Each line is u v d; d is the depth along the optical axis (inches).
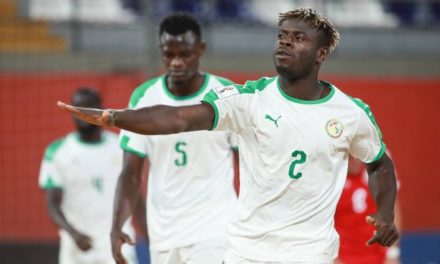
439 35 2356.1
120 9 2369.6
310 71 619.2
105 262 1214.9
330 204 623.5
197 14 2369.6
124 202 834.8
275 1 2495.1
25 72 1877.5
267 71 2081.7
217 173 856.3
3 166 1774.1
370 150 645.3
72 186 1207.6
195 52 848.9
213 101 599.2
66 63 1982.0
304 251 614.9
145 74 1622.8
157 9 2367.1
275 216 619.8
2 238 1717.5
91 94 1198.9
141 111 555.8
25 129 1803.6
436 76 2170.3
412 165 1964.8
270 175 614.2
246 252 628.1
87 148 1214.3
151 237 874.8
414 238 1887.3
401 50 2333.9
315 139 610.5
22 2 2290.8
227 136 862.5
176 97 859.4
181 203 852.6
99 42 2169.0
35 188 1771.7
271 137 609.6
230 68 2073.1
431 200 1951.3
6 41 2118.6
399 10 2544.3
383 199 650.8
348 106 626.5
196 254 845.8
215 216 848.9
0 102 1808.6
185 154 845.8
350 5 2484.0
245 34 2260.1
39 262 1636.3
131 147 845.8
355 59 2155.5
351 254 984.3
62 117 1823.3
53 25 2177.7
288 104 616.7
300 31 609.9
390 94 1996.8
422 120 1990.7
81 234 1140.5
